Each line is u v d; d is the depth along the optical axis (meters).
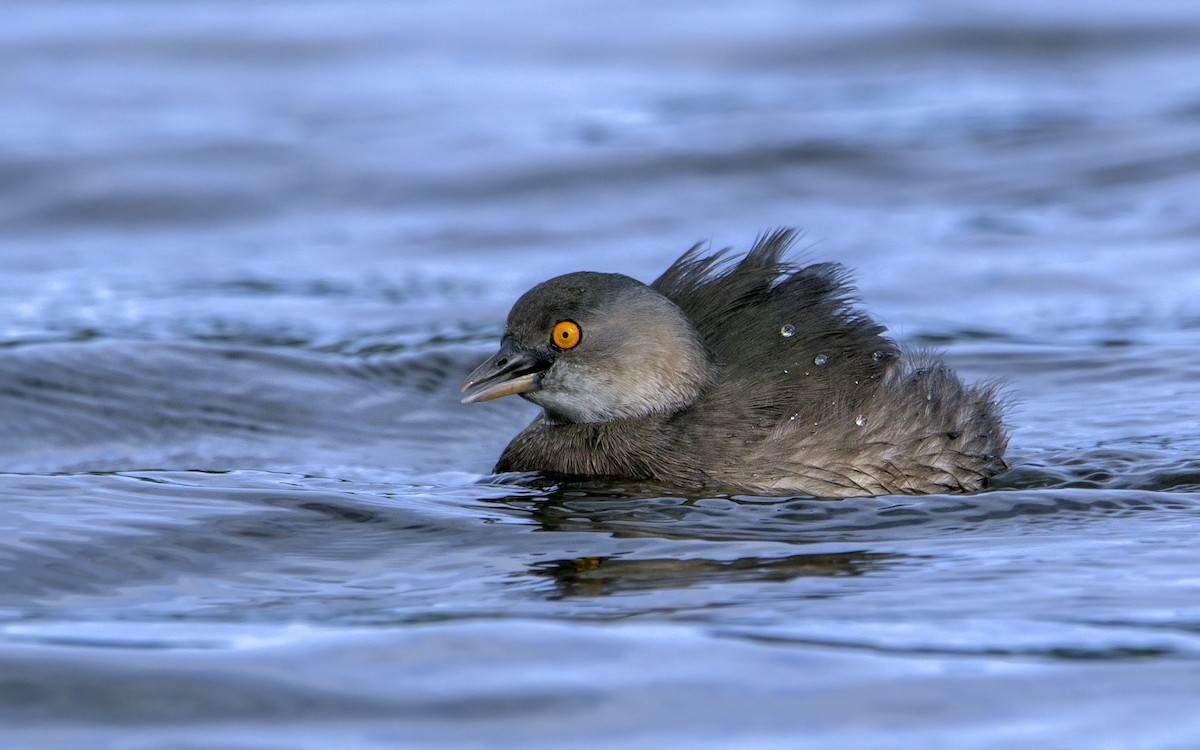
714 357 12.64
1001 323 17.56
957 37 30.31
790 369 12.44
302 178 23.86
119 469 12.40
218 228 22.30
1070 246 20.52
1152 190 22.69
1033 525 10.45
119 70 29.42
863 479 11.88
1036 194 22.77
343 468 12.63
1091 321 17.50
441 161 24.34
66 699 7.49
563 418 12.95
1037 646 8.09
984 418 12.52
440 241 21.52
